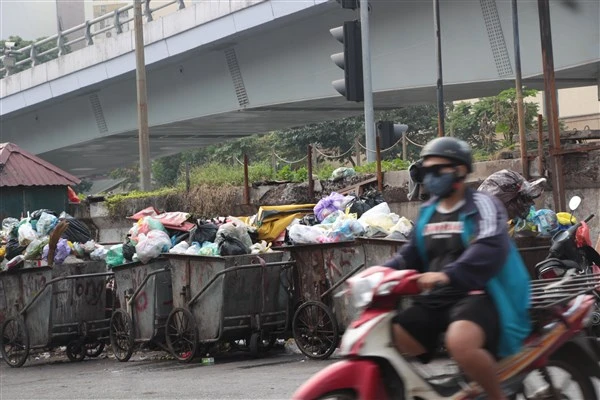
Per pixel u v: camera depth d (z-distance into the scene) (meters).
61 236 16.72
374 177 18.31
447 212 6.00
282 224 15.24
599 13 25.03
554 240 11.59
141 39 25.95
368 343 5.71
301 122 42.06
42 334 14.93
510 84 28.88
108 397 10.57
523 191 12.56
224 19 33.41
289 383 10.48
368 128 19.80
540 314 6.20
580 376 6.52
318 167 25.77
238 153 52.91
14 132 50.62
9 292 15.34
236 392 10.09
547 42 17.58
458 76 28.61
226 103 37.31
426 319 5.93
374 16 30.38
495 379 5.70
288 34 33.59
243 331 13.38
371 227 12.98
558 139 15.80
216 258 13.14
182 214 15.48
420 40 29.34
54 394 11.20
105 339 15.53
